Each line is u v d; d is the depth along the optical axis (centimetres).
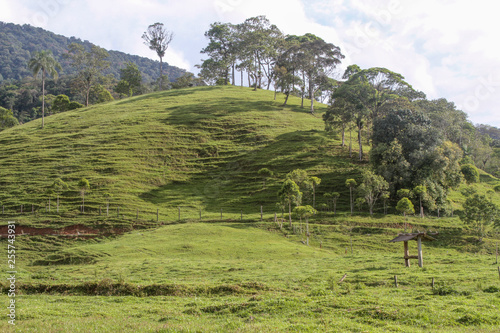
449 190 6519
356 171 7188
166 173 7875
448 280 2489
